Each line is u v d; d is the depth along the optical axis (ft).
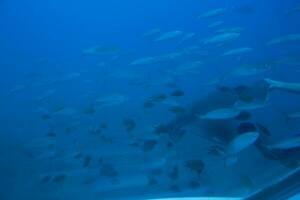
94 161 31.12
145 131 24.53
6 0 132.98
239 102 18.25
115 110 45.91
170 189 22.43
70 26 187.32
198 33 63.82
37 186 29.60
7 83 99.86
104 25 189.98
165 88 52.29
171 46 56.80
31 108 58.80
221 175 23.97
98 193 26.05
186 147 29.19
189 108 19.84
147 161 27.94
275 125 30.37
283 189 9.04
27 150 34.04
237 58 57.77
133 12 183.73
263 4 112.68
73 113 31.73
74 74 48.24
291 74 44.78
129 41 137.39
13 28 178.60
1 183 31.09
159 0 175.63
